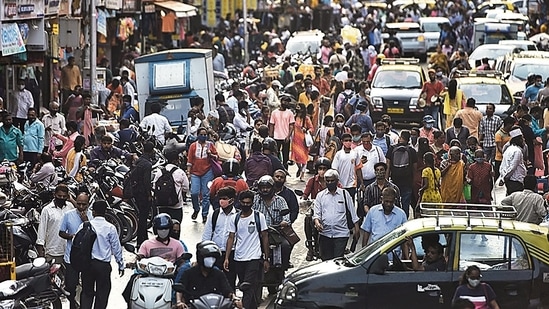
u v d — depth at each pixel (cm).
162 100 6781
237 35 11981
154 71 6769
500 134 5469
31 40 6125
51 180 4447
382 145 5091
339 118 5800
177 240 3291
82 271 3356
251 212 3441
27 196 4066
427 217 3309
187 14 10312
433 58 10131
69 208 3666
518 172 4797
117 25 9125
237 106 6712
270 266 3631
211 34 11750
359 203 4275
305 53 10538
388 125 5416
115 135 5566
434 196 4416
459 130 5491
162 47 10244
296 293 3131
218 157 4975
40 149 5350
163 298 3094
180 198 4366
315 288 3117
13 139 5238
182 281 2948
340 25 15350
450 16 15650
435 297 3080
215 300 2742
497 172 5512
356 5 17300
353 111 6662
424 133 5356
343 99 6862
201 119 5891
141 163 4394
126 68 8181
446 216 3278
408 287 3088
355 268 3120
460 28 14138
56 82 7525
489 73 7738
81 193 3503
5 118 5238
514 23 12281
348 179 4634
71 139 5109
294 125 6053
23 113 6181
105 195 4481
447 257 3098
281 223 3659
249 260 3412
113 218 4359
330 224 3797
